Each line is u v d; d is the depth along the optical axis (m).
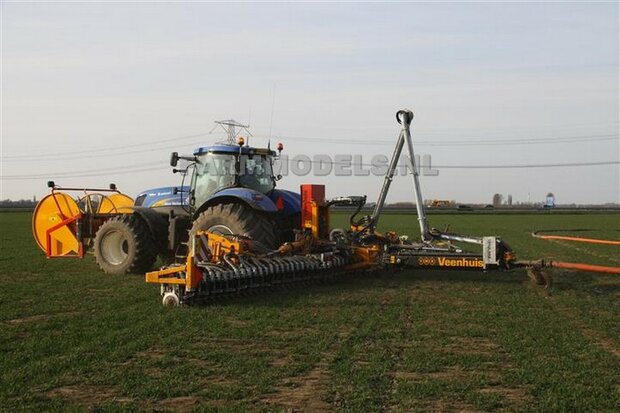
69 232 12.83
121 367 5.49
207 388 4.96
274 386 5.01
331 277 10.34
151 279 8.38
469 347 6.25
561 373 5.36
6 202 88.50
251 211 10.35
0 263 13.53
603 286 10.45
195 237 9.18
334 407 4.53
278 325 7.16
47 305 8.36
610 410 4.52
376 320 7.48
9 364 5.56
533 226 35.31
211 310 7.96
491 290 9.91
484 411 4.48
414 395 4.77
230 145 11.58
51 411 4.45
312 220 10.85
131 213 12.02
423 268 10.23
